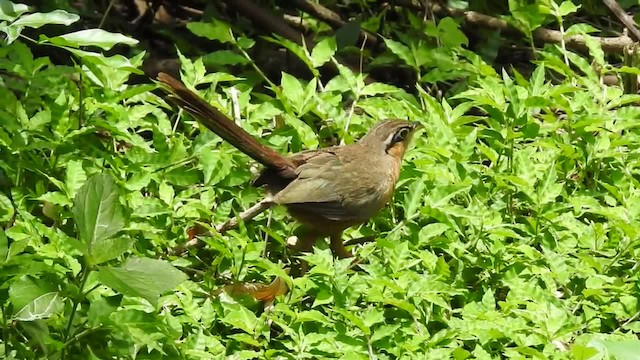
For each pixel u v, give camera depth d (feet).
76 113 36.06
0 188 33.91
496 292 33.55
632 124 38.73
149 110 37.24
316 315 29.78
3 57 38.70
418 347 29.53
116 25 51.29
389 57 47.37
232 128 34.01
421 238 33.60
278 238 33.12
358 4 53.57
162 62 49.49
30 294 25.86
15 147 33.40
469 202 35.99
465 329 30.01
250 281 32.68
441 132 37.50
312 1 51.83
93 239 25.02
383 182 35.19
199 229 34.30
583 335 29.99
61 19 33.45
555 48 45.27
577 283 33.37
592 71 41.45
